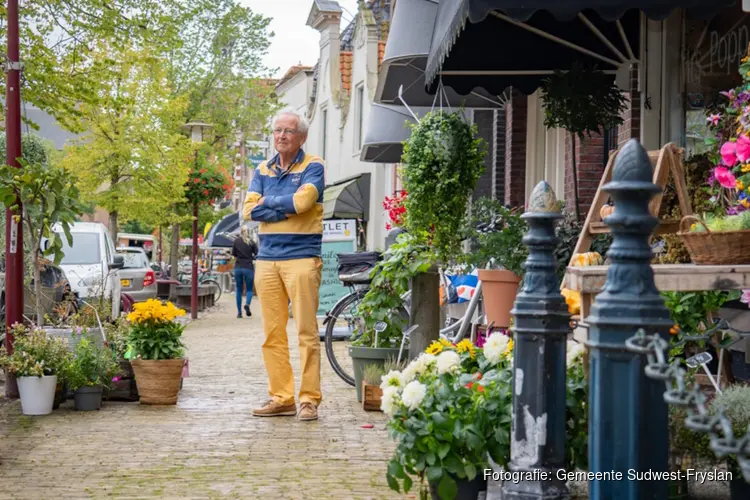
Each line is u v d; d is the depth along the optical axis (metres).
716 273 3.85
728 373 5.75
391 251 9.02
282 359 8.36
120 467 6.27
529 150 14.64
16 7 9.75
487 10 5.91
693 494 4.19
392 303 8.98
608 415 3.02
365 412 8.52
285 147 8.36
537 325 3.88
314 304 8.28
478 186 17.00
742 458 2.08
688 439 4.16
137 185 24.81
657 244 6.36
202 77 36.81
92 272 16.48
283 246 8.28
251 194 8.45
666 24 8.84
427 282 8.92
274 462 6.42
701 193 6.64
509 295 7.82
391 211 14.45
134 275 22.23
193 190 24.66
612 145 11.65
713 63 8.13
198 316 24.73
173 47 15.11
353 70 30.56
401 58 11.09
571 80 8.71
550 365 3.87
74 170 24.62
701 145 8.29
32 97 14.73
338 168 32.22
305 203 8.20
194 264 23.75
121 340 9.25
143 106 24.59
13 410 8.56
